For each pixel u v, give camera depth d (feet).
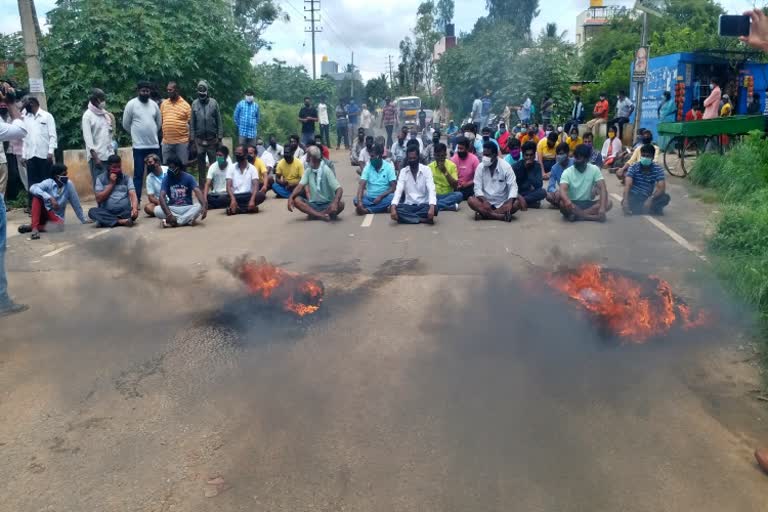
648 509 8.70
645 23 50.83
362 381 12.59
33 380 13.15
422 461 9.84
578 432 10.59
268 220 31.53
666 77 61.67
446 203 32.89
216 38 55.16
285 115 100.32
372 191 32.68
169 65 49.96
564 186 29.12
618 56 96.22
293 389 12.35
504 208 29.37
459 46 106.63
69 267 22.35
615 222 28.55
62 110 46.60
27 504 9.14
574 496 8.96
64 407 11.95
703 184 37.86
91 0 48.91
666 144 42.93
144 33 50.14
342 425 10.95
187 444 10.55
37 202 28.04
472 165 34.63
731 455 9.93
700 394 11.89
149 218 32.78
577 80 90.58
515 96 90.94
